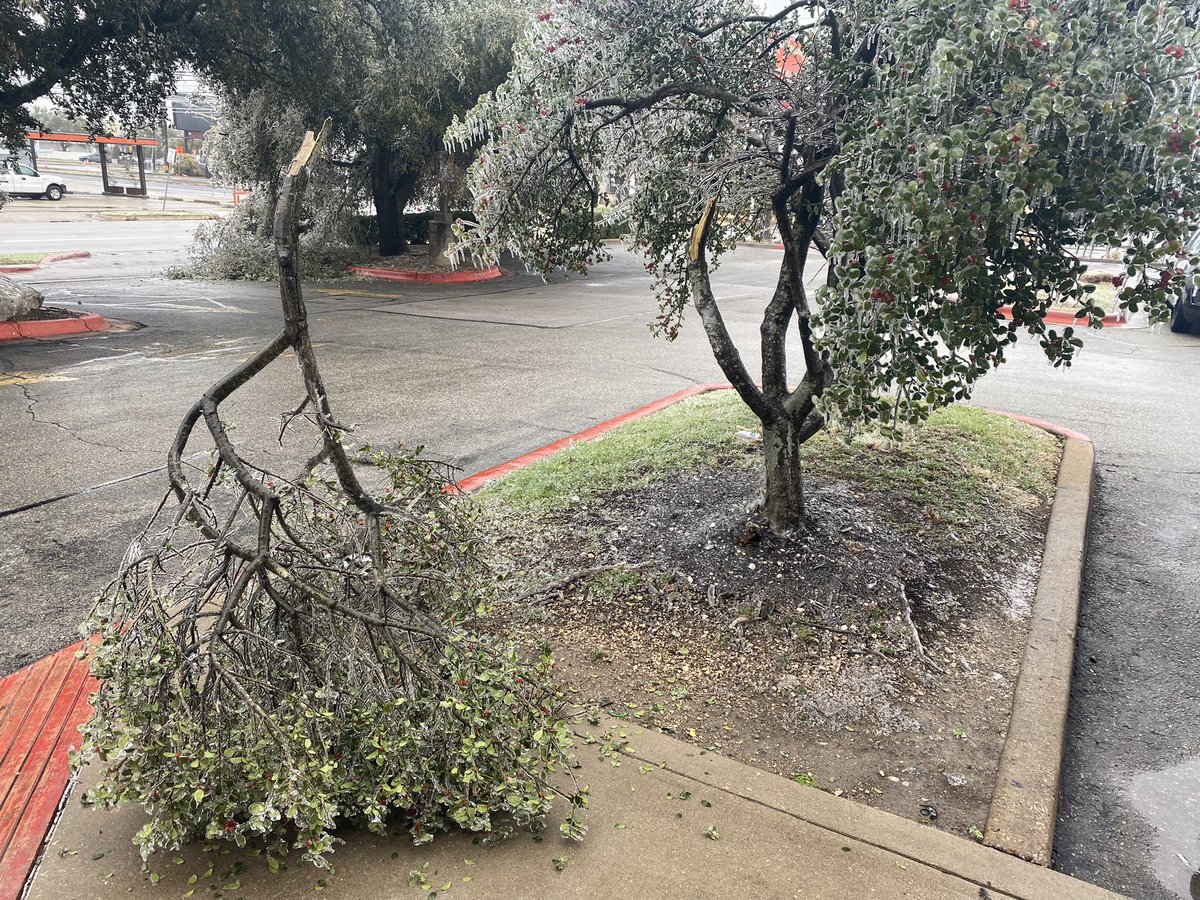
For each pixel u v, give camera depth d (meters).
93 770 2.97
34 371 9.27
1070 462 6.48
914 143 2.71
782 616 3.96
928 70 2.78
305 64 13.56
